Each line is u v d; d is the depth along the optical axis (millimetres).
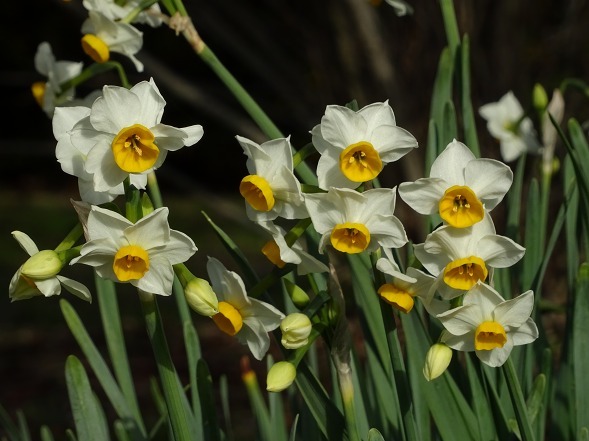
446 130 1179
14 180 7199
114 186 1024
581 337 1153
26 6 6348
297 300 1073
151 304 1045
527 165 2178
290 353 1085
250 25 2682
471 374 1119
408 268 1033
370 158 1022
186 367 3162
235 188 6812
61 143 1048
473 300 1031
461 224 1018
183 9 1175
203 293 1026
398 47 2424
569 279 1193
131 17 1190
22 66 6535
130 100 1019
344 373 1049
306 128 2693
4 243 5230
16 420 2789
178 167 6793
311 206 1028
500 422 1106
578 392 1155
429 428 1147
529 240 1196
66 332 3637
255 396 1228
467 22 2297
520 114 1535
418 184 1026
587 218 1143
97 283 1196
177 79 2604
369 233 1028
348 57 2469
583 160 1175
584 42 2428
